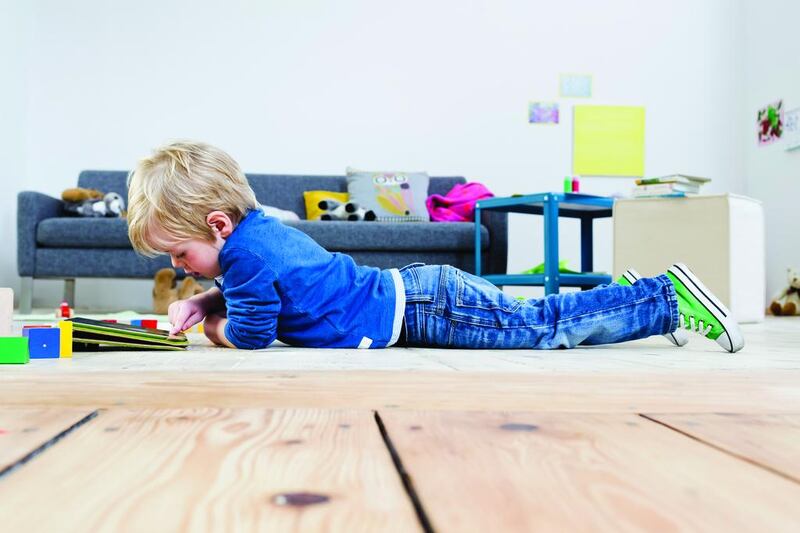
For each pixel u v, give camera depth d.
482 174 4.16
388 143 4.12
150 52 4.00
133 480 0.34
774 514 0.30
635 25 4.25
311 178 3.72
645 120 4.24
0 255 3.66
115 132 3.98
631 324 1.36
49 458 0.39
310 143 4.08
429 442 0.44
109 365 0.93
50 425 0.47
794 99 3.85
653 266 2.97
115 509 0.30
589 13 4.23
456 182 3.75
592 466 0.38
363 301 1.35
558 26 4.21
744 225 2.82
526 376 0.73
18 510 0.30
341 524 0.28
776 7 4.00
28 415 0.51
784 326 2.57
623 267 3.06
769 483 0.35
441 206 3.52
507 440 0.44
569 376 0.73
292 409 0.55
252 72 4.05
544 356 1.17
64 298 3.85
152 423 0.49
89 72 3.97
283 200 3.66
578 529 0.28
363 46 4.11
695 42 4.28
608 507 0.31
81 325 1.20
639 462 0.39
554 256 2.88
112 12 3.99
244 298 1.27
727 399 0.60
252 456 0.40
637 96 4.24
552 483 0.35
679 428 0.48
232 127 4.04
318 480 0.35
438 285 1.37
